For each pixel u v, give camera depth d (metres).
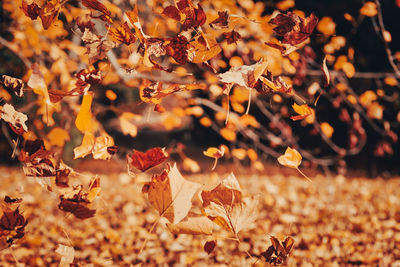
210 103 3.52
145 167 1.33
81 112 1.33
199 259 2.97
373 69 5.81
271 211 4.44
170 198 1.32
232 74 1.33
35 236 3.29
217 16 1.39
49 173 1.38
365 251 3.13
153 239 3.47
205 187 1.47
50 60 2.95
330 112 6.90
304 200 4.89
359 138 5.77
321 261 2.91
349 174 7.35
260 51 2.91
